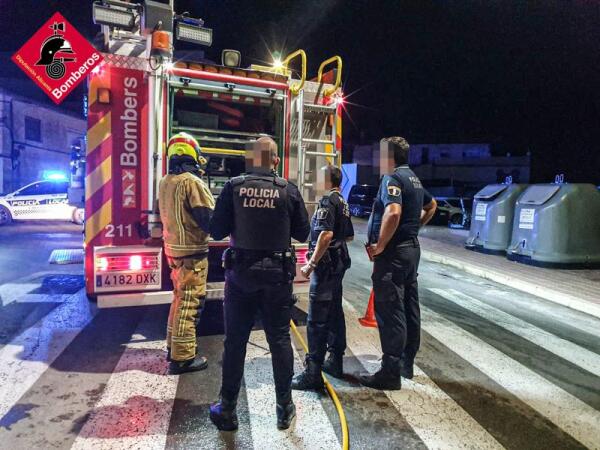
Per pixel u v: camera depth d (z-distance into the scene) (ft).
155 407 10.37
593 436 9.84
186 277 12.09
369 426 9.93
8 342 14.11
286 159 15.93
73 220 46.85
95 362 12.78
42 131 72.74
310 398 11.13
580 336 16.69
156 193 13.66
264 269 9.30
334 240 11.55
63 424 9.57
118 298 13.50
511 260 31.12
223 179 17.02
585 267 28.22
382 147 11.75
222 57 15.37
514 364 13.69
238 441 9.17
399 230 11.36
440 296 22.00
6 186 64.34
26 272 24.00
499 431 9.93
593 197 28.66
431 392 11.64
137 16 13.83
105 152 13.43
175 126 15.06
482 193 35.65
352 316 17.98
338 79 16.53
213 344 14.43
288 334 9.80
